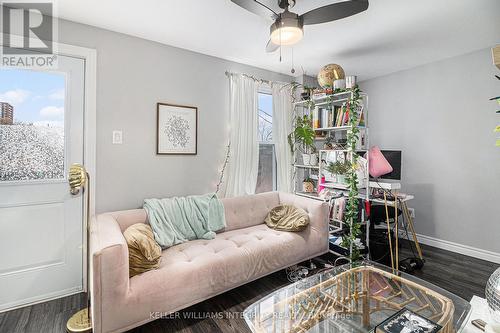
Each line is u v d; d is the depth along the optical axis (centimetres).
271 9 183
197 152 281
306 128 310
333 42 258
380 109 372
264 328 134
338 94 277
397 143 354
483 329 116
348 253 267
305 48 272
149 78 249
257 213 289
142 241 174
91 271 152
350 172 264
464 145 295
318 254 260
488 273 252
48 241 207
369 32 236
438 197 317
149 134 250
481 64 280
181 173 271
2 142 193
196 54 278
